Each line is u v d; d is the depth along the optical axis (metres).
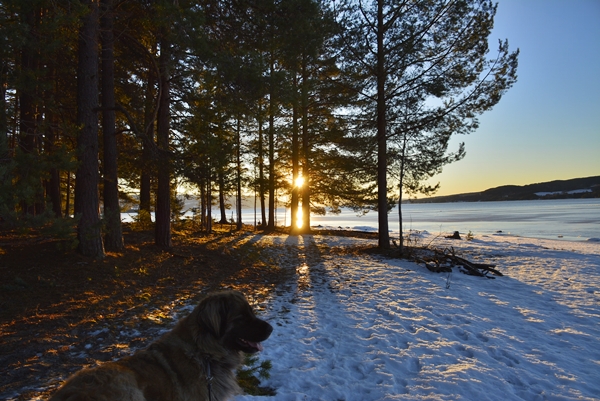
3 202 5.14
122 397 2.29
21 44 7.00
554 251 19.77
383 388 4.58
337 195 24.03
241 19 12.24
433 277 12.34
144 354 2.80
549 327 7.21
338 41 16.17
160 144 12.08
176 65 10.76
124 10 11.52
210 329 2.88
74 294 7.50
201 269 11.52
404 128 16.20
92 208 9.58
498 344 6.20
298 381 4.75
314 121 23.84
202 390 2.85
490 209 148.25
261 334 2.91
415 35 15.44
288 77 11.98
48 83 8.24
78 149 7.25
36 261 8.72
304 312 8.09
